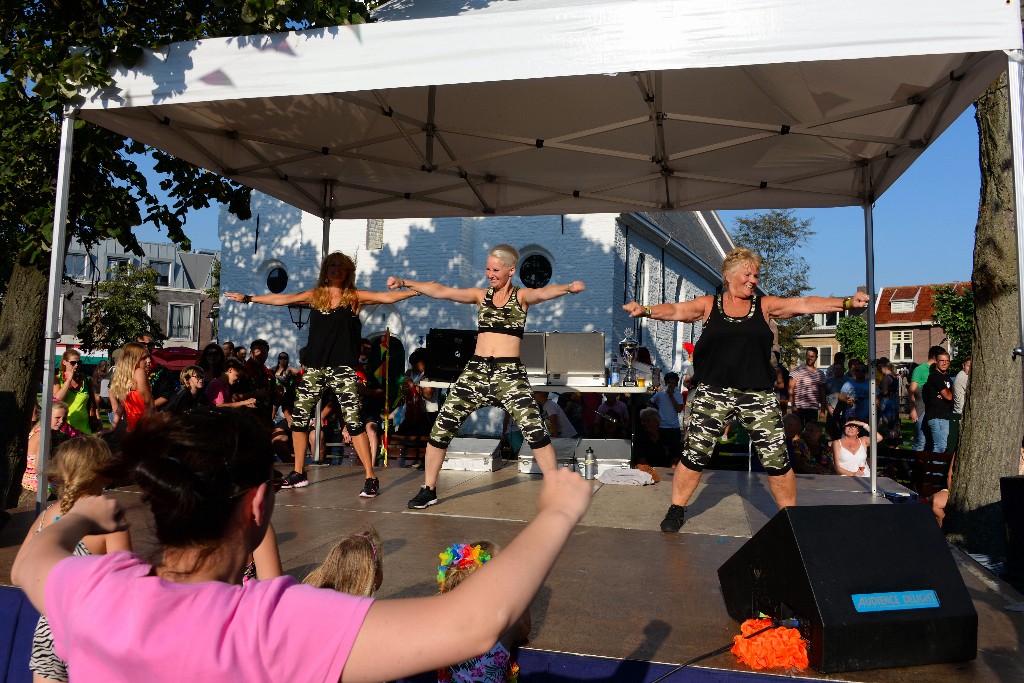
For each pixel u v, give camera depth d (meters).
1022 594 3.49
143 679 1.03
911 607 2.64
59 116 6.09
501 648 2.70
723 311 4.56
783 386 10.45
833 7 3.84
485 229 15.78
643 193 8.01
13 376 6.38
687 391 12.58
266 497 1.25
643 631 2.99
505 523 4.89
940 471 8.09
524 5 5.64
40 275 6.60
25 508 5.19
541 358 8.13
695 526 4.89
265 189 7.64
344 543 2.81
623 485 6.55
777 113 6.40
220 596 1.08
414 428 10.12
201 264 48.88
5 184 6.62
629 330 16.25
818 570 2.63
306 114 6.38
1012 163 3.65
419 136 6.94
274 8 4.82
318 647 1.01
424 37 4.32
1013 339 5.97
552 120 6.82
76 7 6.55
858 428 8.23
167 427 1.20
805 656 2.60
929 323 49.88
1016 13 3.66
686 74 5.89
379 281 15.81
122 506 1.34
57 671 2.58
